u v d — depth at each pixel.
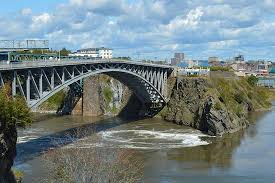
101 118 143.62
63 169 50.69
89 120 137.75
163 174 74.44
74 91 153.88
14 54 90.00
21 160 77.38
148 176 72.88
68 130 113.94
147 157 86.19
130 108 153.38
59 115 150.38
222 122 117.56
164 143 101.69
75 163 52.03
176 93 145.50
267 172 76.50
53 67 80.25
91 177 49.38
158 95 145.00
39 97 76.50
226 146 99.81
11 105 54.16
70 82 87.69
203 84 137.25
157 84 144.38
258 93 191.75
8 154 56.28
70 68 90.12
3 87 58.94
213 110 117.44
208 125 117.25
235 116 126.56
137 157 85.50
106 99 155.50
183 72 157.62
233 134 116.94
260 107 180.12
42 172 69.12
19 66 69.00
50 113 155.75
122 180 51.78
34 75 78.31
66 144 87.00
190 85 140.25
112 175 51.03
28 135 104.69
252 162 83.94
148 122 135.75
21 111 56.00
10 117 53.91
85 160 51.22
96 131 115.62
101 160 53.22
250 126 132.25
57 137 101.50
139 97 146.25
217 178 72.56
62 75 84.75
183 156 88.50
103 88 156.88
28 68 71.75
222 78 161.12
